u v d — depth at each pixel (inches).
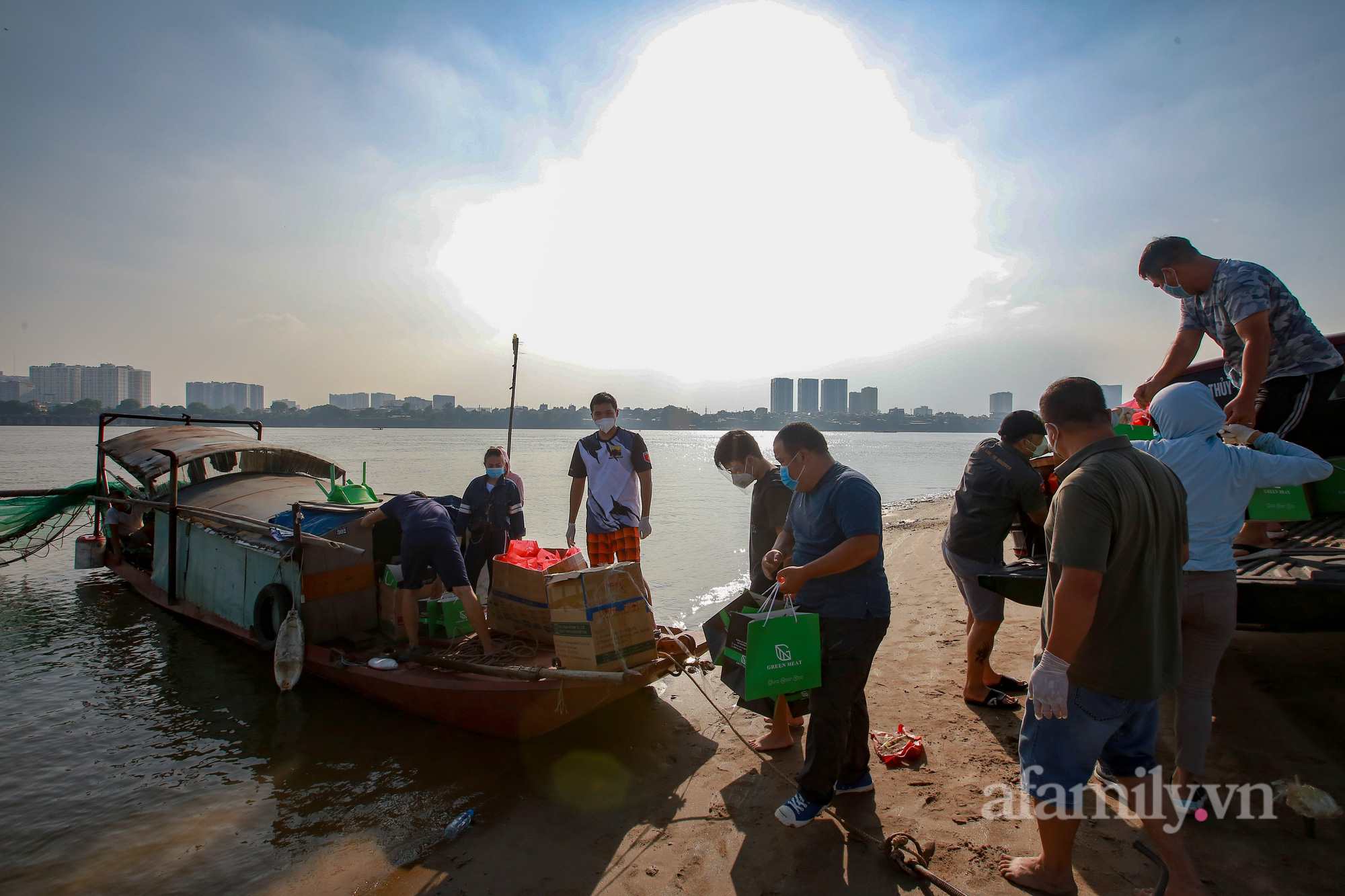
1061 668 101.6
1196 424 133.4
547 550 256.5
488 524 282.5
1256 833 135.3
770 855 147.0
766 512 195.3
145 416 483.2
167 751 221.3
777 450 152.1
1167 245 178.5
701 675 268.5
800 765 190.2
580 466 270.2
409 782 196.2
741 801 172.2
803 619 138.7
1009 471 185.5
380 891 147.9
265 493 351.6
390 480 1208.8
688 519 840.3
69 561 553.6
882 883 134.2
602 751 208.1
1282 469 131.7
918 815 156.7
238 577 307.6
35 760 217.2
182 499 362.6
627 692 196.2
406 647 246.2
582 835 163.2
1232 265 169.3
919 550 515.5
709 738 213.6
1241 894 118.9
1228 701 187.3
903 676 245.0
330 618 263.4
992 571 193.9
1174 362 189.0
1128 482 101.4
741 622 141.4
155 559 383.6
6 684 283.0
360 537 271.4
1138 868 129.9
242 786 197.6
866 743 164.4
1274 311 171.2
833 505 142.1
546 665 211.6
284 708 251.9
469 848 161.5
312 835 172.1
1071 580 100.3
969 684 213.3
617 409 266.2
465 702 208.5
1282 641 220.4
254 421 514.0
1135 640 103.0
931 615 323.6
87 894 151.9
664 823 165.2
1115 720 106.5
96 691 274.8
